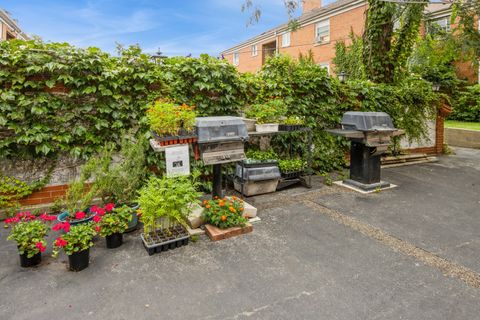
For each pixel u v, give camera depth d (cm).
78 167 433
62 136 410
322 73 599
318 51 1681
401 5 695
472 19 679
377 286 247
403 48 764
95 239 335
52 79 396
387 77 756
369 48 754
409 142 774
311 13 1795
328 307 222
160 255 300
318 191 505
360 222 378
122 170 380
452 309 219
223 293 240
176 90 471
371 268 274
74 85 410
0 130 385
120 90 438
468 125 1129
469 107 1222
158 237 315
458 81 1251
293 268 275
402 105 733
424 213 407
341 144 641
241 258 293
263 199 467
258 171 471
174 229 334
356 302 228
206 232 344
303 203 448
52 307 224
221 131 361
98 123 424
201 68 472
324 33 1659
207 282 255
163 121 349
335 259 290
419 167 688
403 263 282
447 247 313
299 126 502
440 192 501
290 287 247
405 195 484
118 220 310
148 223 304
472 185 541
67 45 404
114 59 436
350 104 641
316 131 611
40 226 287
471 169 667
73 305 226
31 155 404
